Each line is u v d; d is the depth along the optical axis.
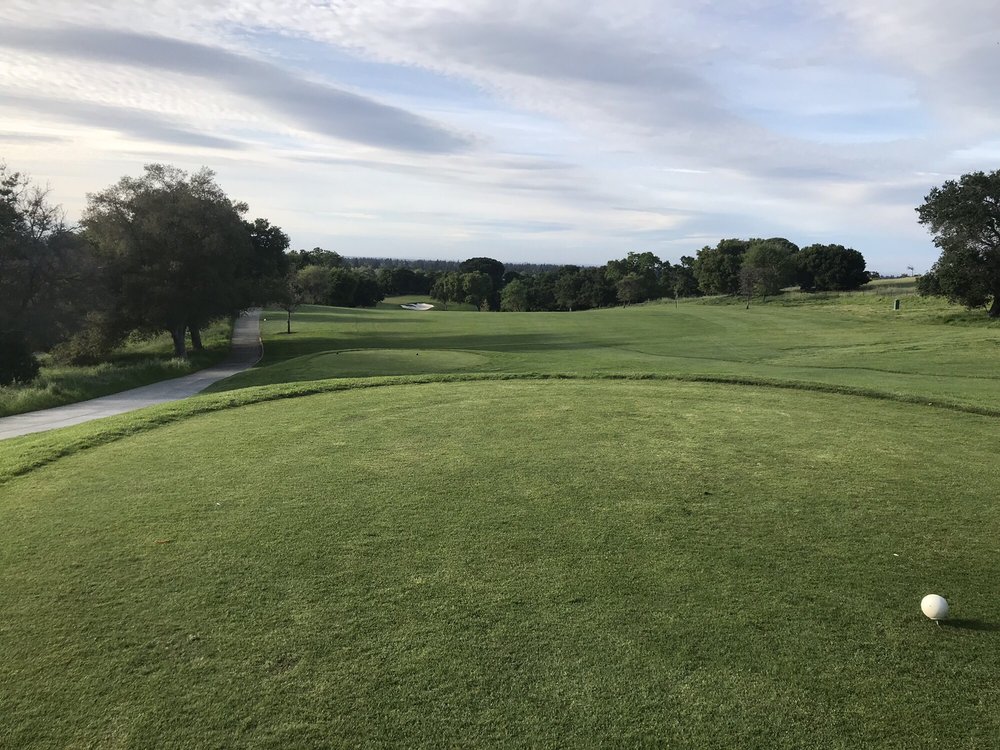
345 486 6.55
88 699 3.33
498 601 4.24
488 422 9.45
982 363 21.22
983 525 5.50
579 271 121.25
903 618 4.06
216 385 20.02
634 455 7.61
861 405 10.67
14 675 3.53
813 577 4.58
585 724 3.13
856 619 4.04
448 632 3.88
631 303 101.12
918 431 8.80
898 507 5.91
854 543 5.14
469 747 2.99
